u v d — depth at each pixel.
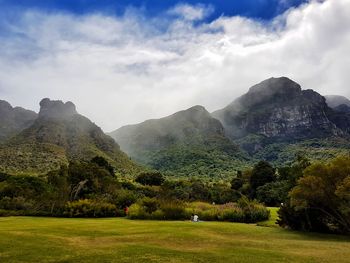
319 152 179.25
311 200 25.17
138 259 13.49
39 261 12.66
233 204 38.75
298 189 24.91
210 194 64.38
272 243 19.31
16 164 104.50
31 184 52.19
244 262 13.52
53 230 21.88
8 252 14.03
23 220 30.39
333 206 25.12
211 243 18.48
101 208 37.28
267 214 36.03
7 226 24.16
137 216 33.69
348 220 24.44
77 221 30.02
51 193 41.88
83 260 13.04
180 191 62.03
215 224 28.81
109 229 23.36
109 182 52.66
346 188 21.89
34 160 111.19
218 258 14.18
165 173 157.75
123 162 145.75
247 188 76.25
